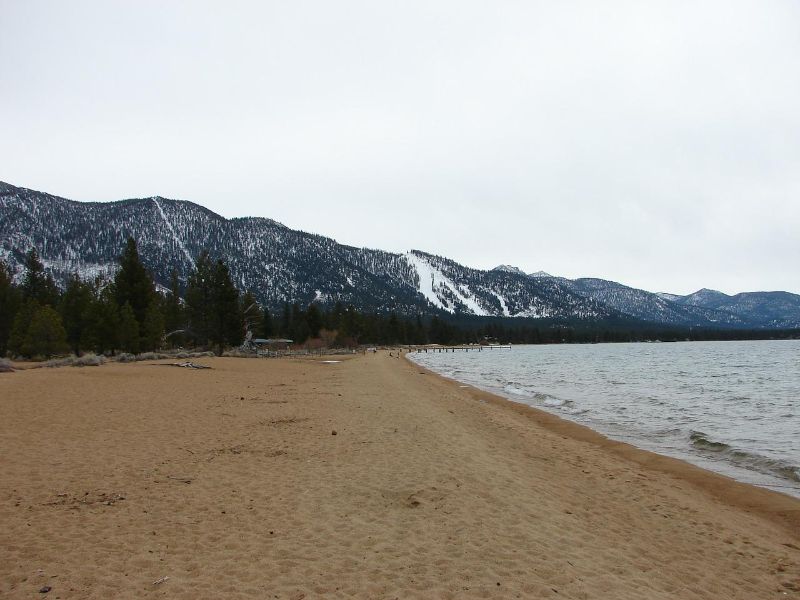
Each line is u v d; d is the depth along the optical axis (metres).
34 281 62.91
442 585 5.29
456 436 13.18
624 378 42.69
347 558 5.86
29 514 6.82
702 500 9.76
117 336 44.50
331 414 15.96
